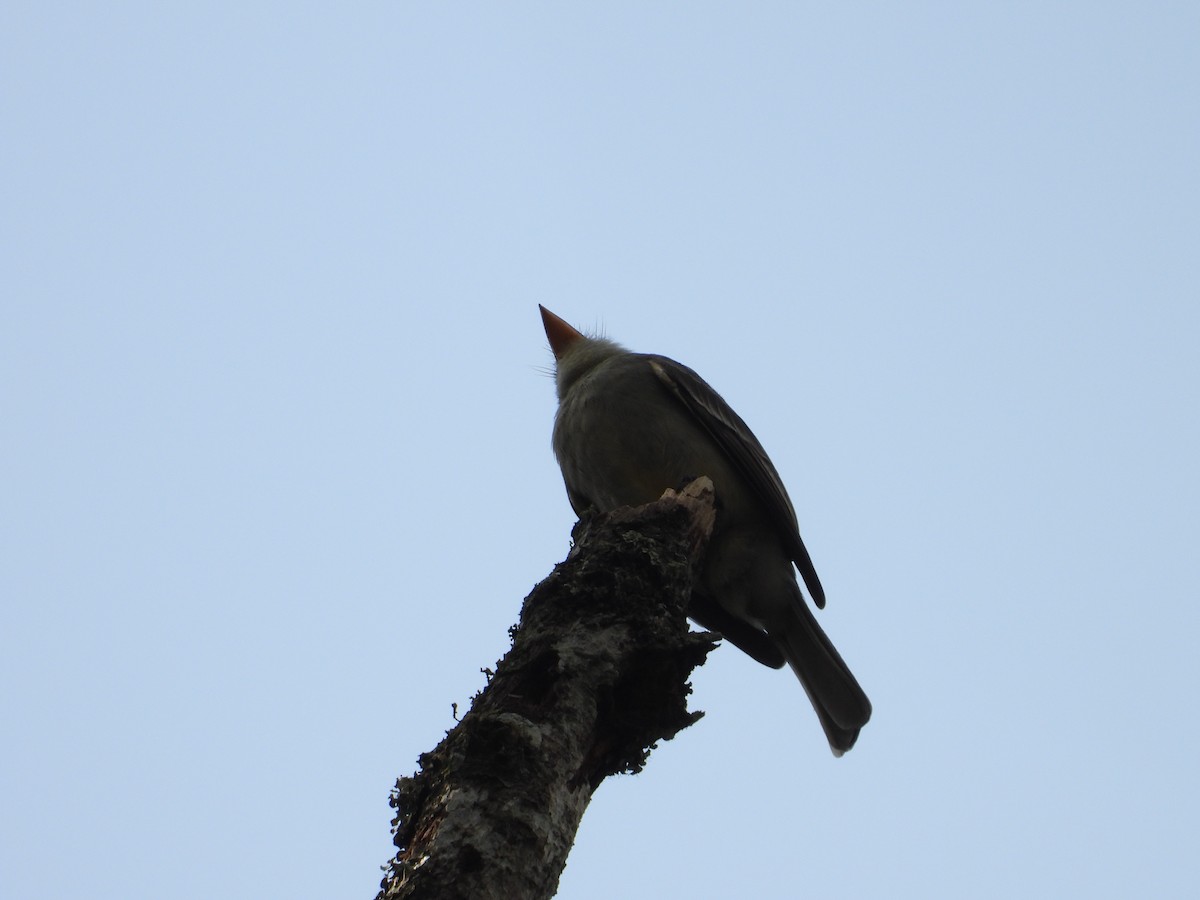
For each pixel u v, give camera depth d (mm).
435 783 7297
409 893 6590
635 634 8320
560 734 7516
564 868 7168
